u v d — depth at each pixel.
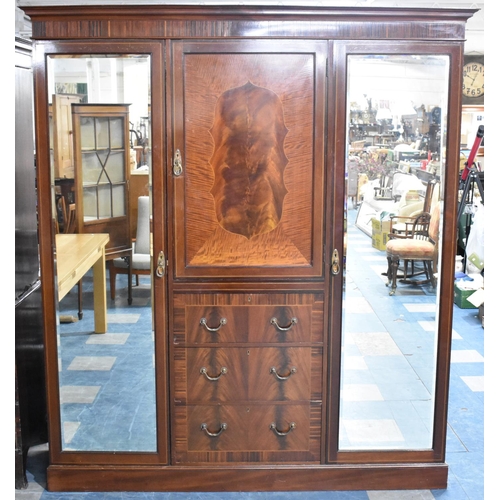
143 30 2.20
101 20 2.20
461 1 6.29
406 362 2.41
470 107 9.17
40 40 2.21
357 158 2.28
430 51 2.22
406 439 2.46
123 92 2.24
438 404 2.43
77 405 2.42
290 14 2.18
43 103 2.24
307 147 2.26
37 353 2.69
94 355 2.39
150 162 2.27
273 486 2.44
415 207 2.31
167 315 2.35
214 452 2.43
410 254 2.34
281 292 2.34
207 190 2.28
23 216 2.53
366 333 2.38
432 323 2.39
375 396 2.42
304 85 2.23
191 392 2.39
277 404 2.41
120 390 2.41
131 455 2.44
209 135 2.25
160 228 2.30
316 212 2.29
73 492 2.44
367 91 2.24
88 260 2.34
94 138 2.27
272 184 2.28
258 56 2.21
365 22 2.20
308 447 2.44
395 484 2.46
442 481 2.46
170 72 2.21
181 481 2.44
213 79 2.22
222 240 2.31
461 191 5.64
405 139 2.27
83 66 2.23
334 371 2.39
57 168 2.29
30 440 2.64
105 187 2.30
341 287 2.34
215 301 2.34
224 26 2.19
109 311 2.37
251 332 2.36
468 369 3.62
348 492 2.44
